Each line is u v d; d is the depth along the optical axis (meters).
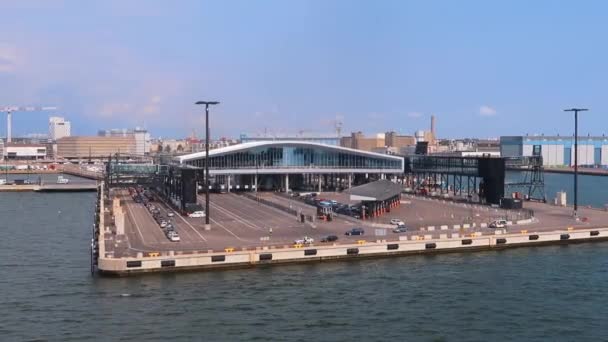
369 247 106.31
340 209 154.62
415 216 146.50
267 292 84.25
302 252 101.69
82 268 100.81
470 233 118.94
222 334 68.25
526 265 101.75
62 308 77.75
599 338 67.81
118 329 69.94
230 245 105.12
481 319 73.81
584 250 115.06
